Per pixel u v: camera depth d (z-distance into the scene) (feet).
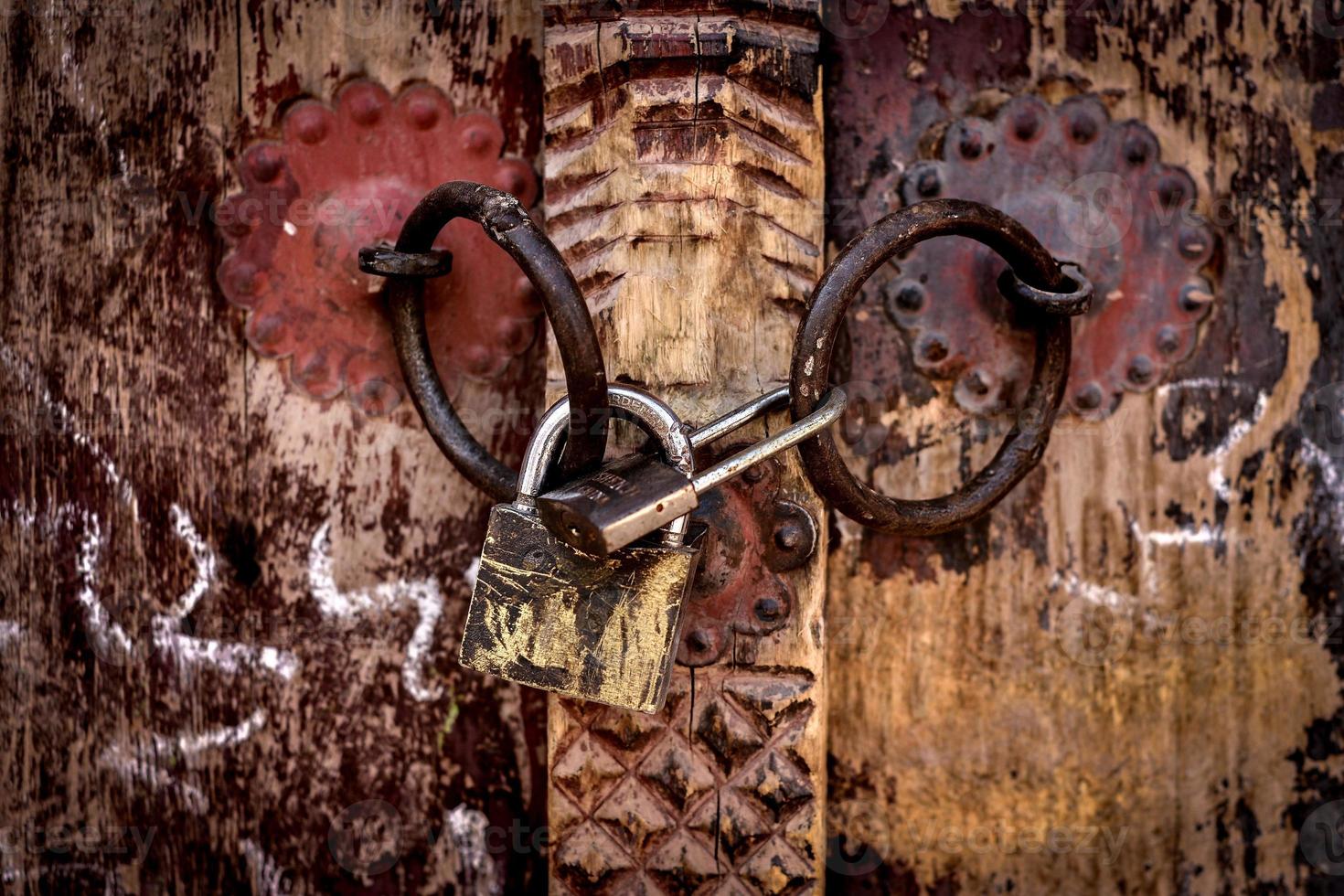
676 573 2.99
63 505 4.05
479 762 3.91
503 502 3.31
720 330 3.32
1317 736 3.94
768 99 3.35
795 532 3.35
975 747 3.88
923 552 3.85
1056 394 3.45
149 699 4.01
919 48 3.78
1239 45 3.83
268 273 3.87
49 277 4.03
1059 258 3.79
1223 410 3.86
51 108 4.01
